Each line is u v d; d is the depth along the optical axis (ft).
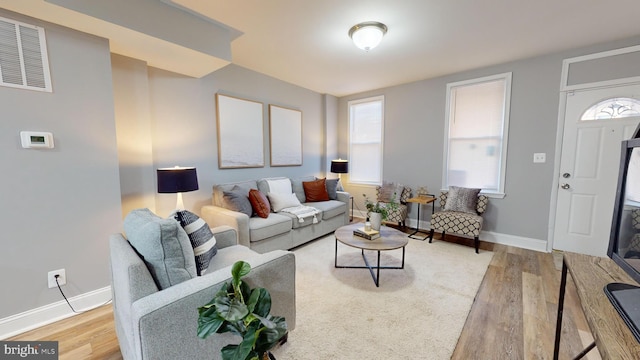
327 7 6.69
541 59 9.95
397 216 12.37
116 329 5.15
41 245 5.81
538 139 10.23
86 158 6.32
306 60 10.47
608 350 2.21
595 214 9.37
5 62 5.24
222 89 10.80
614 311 2.76
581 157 9.48
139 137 8.16
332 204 12.47
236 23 7.56
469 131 11.98
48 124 5.77
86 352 5.05
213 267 5.34
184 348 3.57
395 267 8.67
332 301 6.73
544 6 6.63
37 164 5.67
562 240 10.03
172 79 9.23
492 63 10.73
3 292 5.44
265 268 4.51
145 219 4.57
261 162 12.55
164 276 4.00
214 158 10.68
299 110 14.42
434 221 11.00
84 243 6.37
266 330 3.50
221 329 3.55
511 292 7.16
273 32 8.07
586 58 9.13
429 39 8.54
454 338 5.37
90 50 6.26
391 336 5.43
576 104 9.43
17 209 5.50
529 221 10.64
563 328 5.66
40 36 5.59
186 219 4.90
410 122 13.62
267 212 9.93
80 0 5.32
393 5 6.60
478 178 11.91
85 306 6.43
